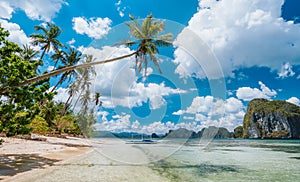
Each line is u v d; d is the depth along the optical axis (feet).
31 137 41.32
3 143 30.73
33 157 23.67
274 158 40.93
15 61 20.89
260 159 38.17
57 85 62.54
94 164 22.58
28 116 21.86
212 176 20.77
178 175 20.17
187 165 26.40
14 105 20.22
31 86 22.62
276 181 20.20
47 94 23.16
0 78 19.88
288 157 43.19
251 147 79.15
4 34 21.17
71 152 30.71
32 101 22.24
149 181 16.71
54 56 64.44
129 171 20.07
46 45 62.75
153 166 24.06
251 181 19.42
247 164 30.76
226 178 20.07
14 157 22.59
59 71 23.91
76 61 64.54
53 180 15.35
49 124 62.23
